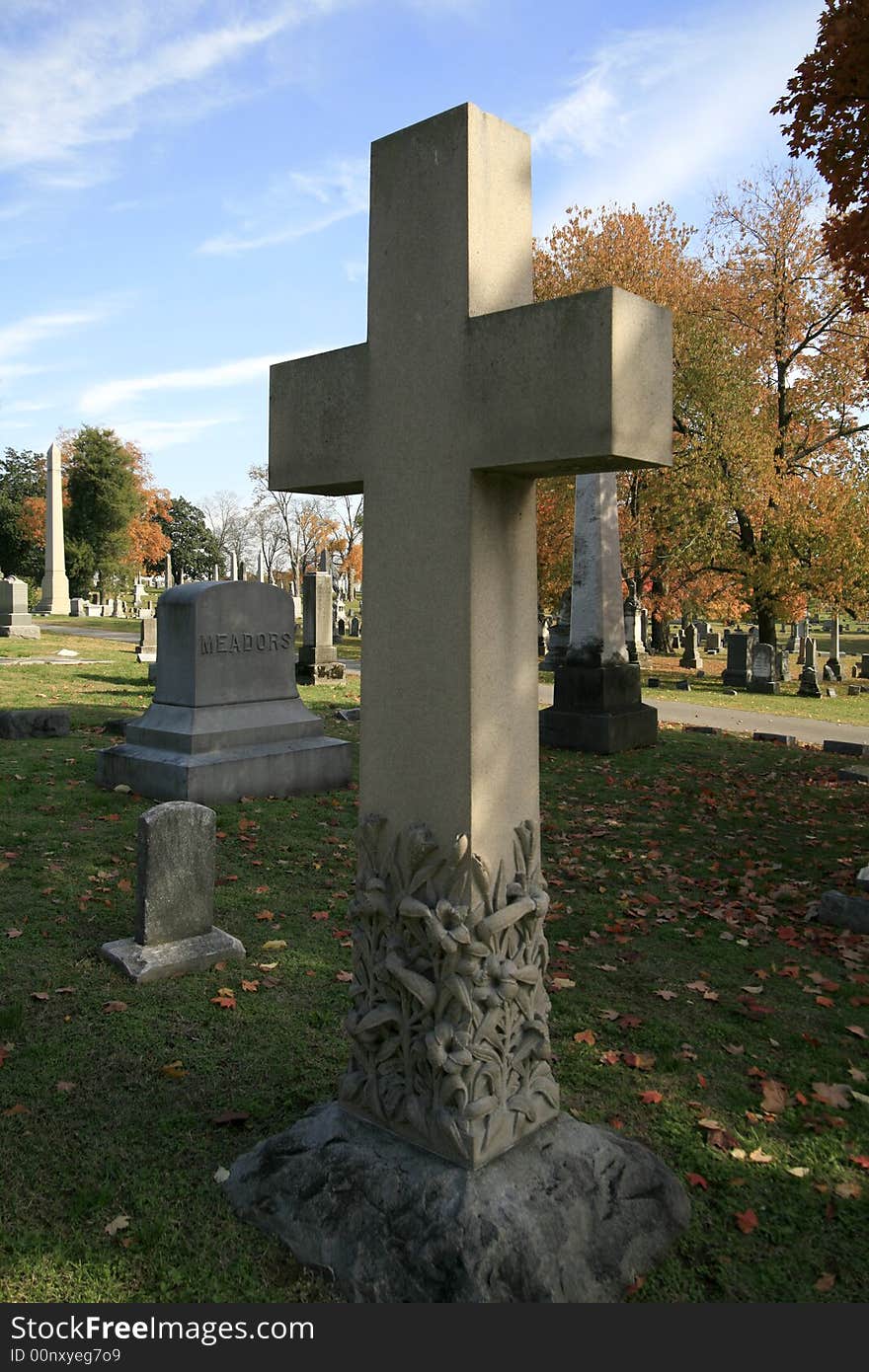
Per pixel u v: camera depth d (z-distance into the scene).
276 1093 3.77
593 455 2.51
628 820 8.78
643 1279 2.79
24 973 4.82
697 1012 4.71
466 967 2.82
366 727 3.10
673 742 13.46
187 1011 4.50
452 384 2.83
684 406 28.41
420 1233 2.69
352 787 9.73
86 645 26.73
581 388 2.52
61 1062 3.96
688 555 28.78
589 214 30.92
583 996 4.85
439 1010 2.86
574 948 5.55
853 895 6.52
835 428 29.34
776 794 10.16
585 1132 3.12
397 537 2.99
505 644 2.92
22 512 59.44
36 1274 2.75
